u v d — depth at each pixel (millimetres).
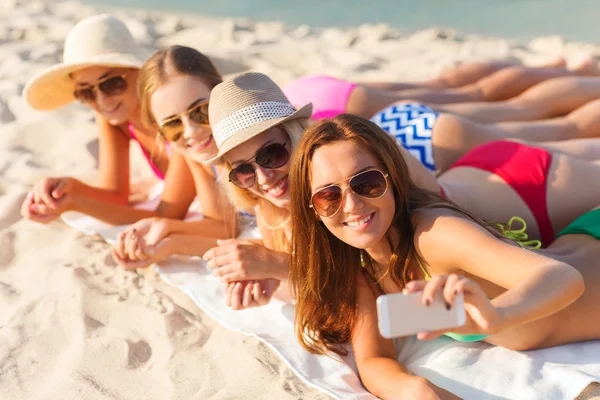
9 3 10305
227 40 7980
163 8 11547
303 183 2512
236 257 3061
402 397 2426
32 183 4551
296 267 2740
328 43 7914
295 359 2768
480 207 3309
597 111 4324
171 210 4023
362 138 2400
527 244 3029
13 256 3859
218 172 3486
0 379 2840
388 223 2465
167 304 3283
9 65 6719
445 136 3758
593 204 3328
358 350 2744
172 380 2754
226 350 2908
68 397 2697
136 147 5348
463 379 2600
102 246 3848
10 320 3227
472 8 10453
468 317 2006
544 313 2078
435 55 7133
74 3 10977
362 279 2799
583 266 2750
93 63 3914
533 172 3309
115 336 3051
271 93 3008
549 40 7602
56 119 5391
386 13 10633
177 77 3352
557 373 2537
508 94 4973
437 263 2473
